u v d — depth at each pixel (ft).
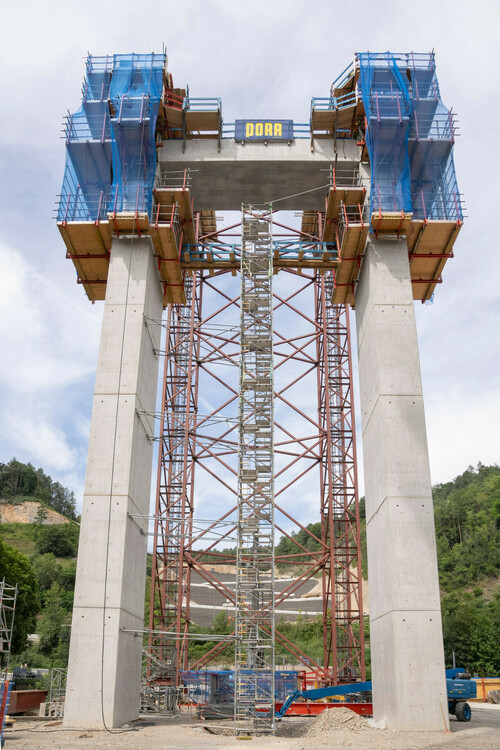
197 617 364.38
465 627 233.55
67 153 111.55
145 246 106.42
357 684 110.83
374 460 99.81
